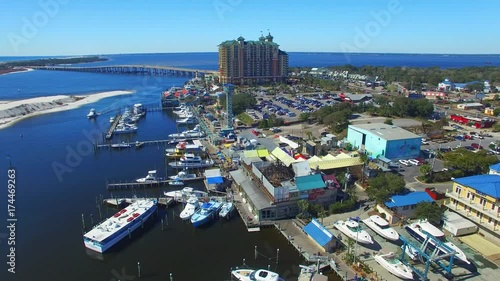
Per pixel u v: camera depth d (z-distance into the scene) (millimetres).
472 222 65688
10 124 179125
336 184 80938
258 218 75562
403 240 58781
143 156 128125
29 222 79250
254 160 94562
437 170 99312
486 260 58188
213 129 162500
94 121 187125
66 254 67625
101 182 102625
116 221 73812
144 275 61406
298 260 64188
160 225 77812
